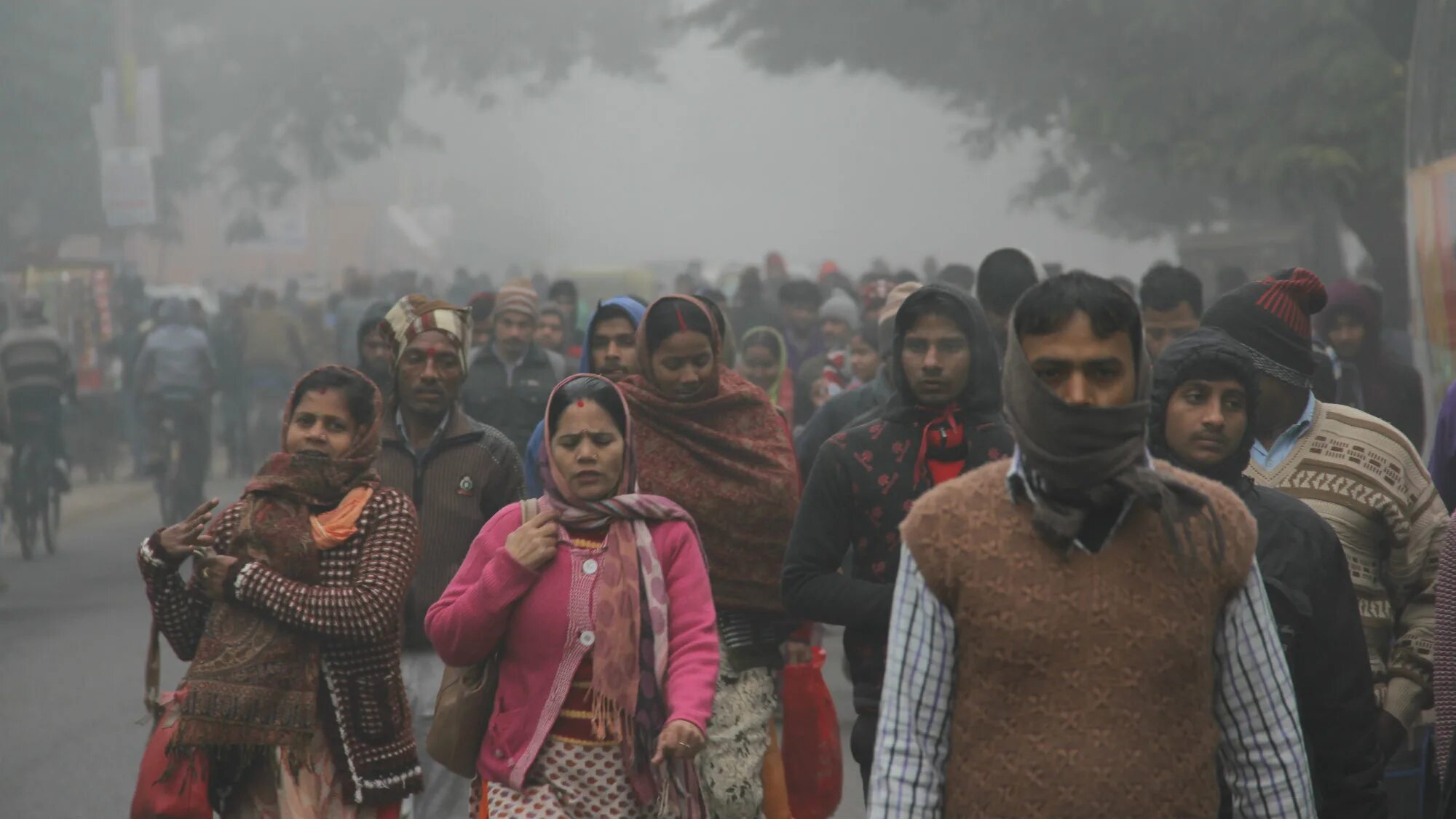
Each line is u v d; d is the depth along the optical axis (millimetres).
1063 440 5496
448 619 7867
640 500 8102
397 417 11211
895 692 5797
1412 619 8734
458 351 11109
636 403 10516
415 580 10906
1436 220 16766
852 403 13930
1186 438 7531
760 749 9922
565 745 7891
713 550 10133
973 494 5762
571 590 7895
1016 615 5570
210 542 8383
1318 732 7266
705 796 9734
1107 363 5559
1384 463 8664
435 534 10969
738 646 10094
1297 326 8672
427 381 10992
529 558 7785
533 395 17094
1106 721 5516
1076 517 5555
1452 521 7824
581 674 7914
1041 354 5605
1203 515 5598
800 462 13852
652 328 10484
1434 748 8148
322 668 8547
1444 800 7434
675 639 8023
